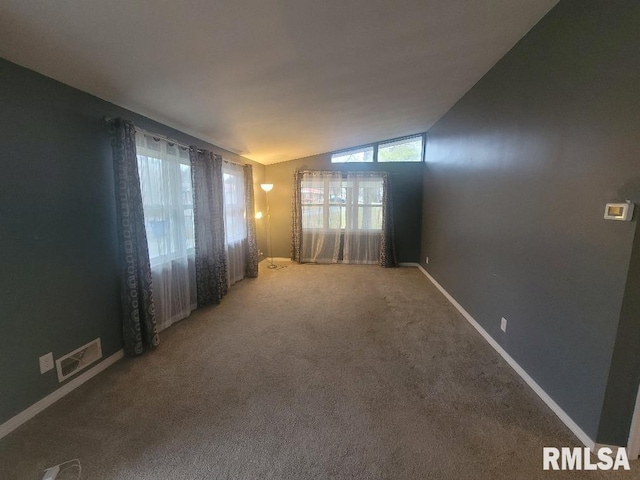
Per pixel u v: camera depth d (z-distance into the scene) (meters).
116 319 2.38
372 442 1.55
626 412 1.42
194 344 2.63
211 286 3.65
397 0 1.62
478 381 2.09
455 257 3.62
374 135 5.17
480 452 1.49
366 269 5.49
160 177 2.82
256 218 5.54
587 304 1.55
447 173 4.02
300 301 3.76
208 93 2.42
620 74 1.36
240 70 2.12
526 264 2.10
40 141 1.77
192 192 3.33
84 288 2.09
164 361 2.35
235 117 3.09
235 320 3.16
